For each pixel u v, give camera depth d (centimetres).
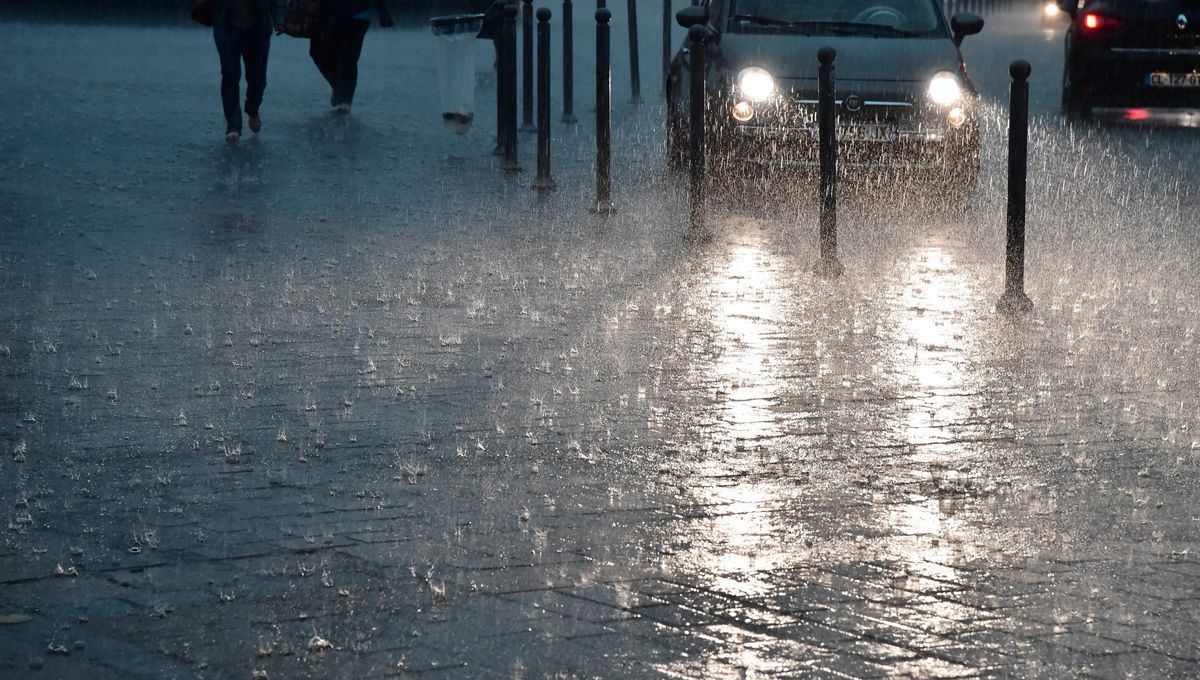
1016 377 1298
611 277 1691
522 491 1002
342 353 1355
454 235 1931
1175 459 1079
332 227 1970
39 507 973
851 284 1680
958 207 2236
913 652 767
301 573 866
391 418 1162
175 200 2133
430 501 983
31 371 1289
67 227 1920
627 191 2305
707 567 874
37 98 3156
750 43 2355
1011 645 776
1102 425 1160
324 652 766
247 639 782
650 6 7594
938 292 1645
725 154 2275
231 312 1507
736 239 1945
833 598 832
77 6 5884
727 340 1413
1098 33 3506
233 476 1031
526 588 844
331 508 970
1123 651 771
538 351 1366
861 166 2262
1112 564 884
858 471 1048
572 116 3222
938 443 1112
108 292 1586
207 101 3238
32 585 851
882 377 1292
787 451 1089
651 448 1092
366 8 3116
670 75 2586
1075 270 1772
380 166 2491
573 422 1152
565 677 738
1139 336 1450
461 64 2794
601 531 930
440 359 1336
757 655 763
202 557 891
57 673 746
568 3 3209
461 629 792
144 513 962
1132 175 2584
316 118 3055
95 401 1205
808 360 1346
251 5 2705
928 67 2294
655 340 1409
